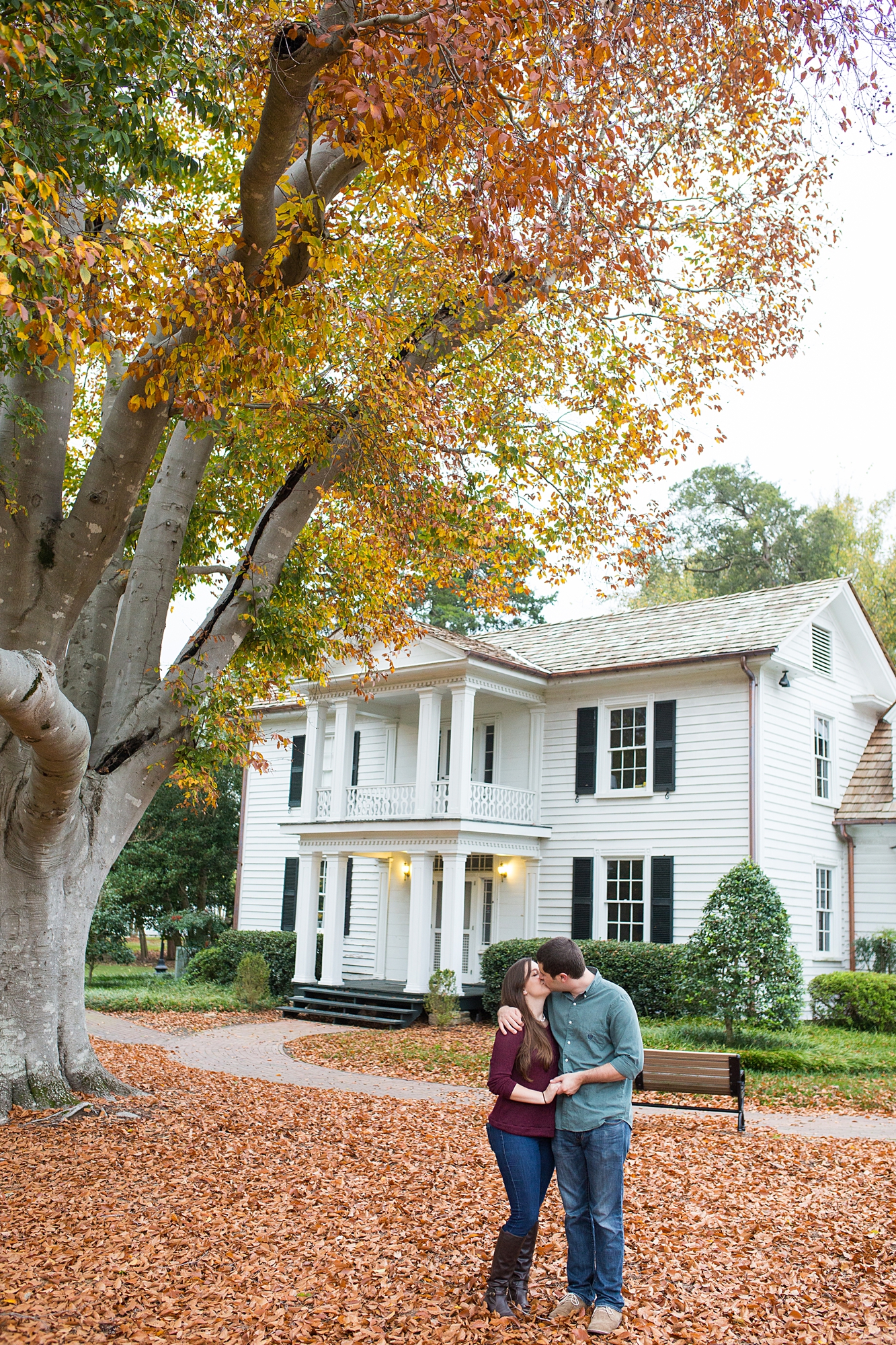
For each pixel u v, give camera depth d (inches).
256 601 404.5
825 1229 243.6
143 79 271.9
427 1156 318.0
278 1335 172.2
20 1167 281.6
